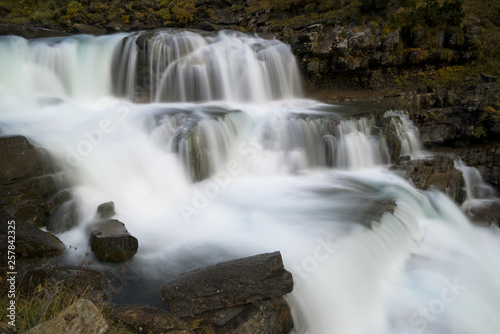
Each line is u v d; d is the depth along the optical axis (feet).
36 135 31.76
